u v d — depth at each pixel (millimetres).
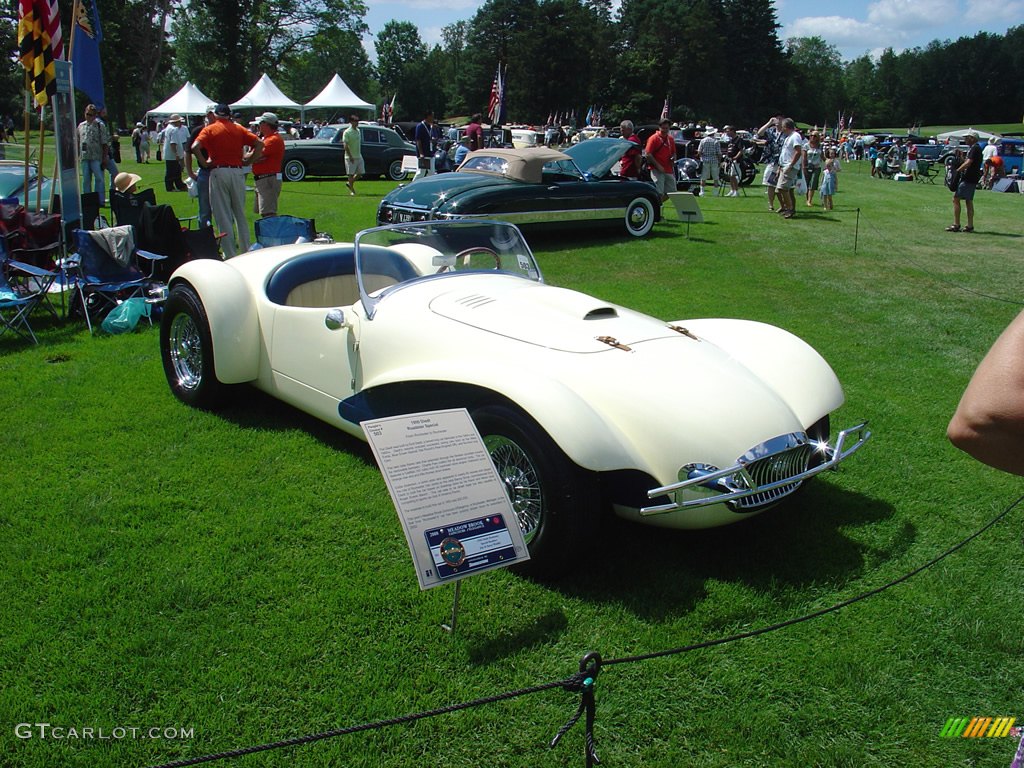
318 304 5145
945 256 12078
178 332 5293
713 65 98812
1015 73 129250
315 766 2418
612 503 3492
